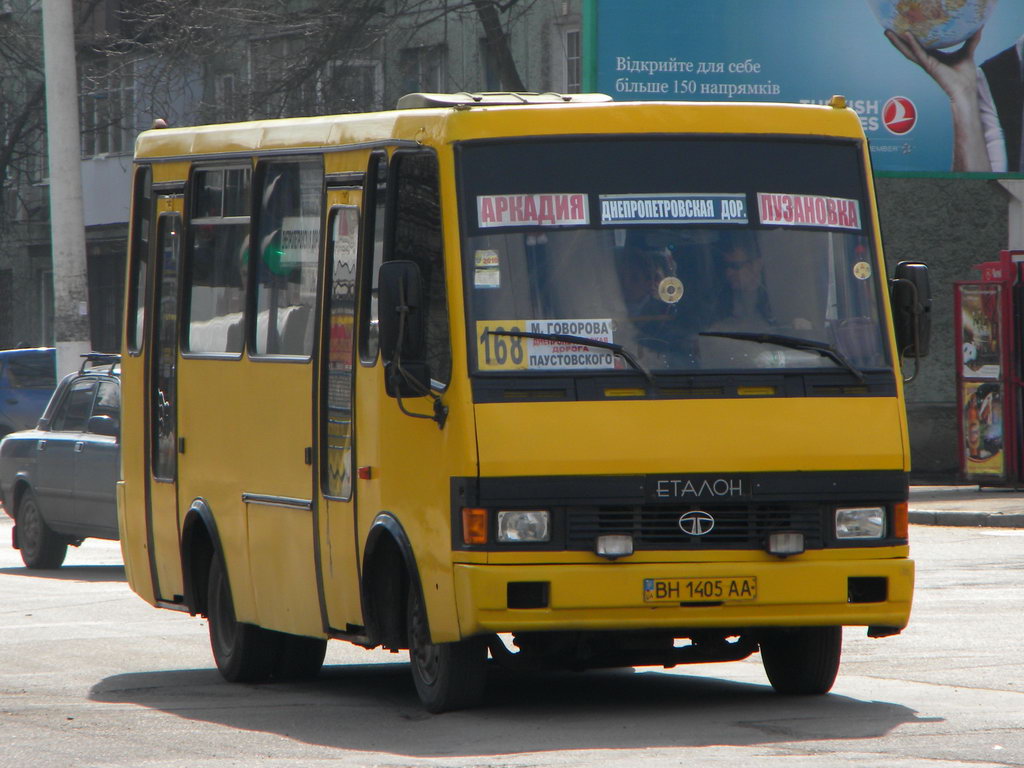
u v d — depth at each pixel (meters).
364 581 37.28
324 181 40.03
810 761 30.59
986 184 116.94
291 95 126.50
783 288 35.75
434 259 35.53
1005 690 39.50
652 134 36.03
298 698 40.88
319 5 124.12
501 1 131.88
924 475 104.75
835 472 34.88
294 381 40.56
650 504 34.16
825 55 103.06
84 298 104.44
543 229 35.25
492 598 33.56
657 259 35.41
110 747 34.28
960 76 104.00
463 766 30.81
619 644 35.84
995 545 72.19
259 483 42.12
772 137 36.50
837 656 38.16
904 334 36.66
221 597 44.62
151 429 48.16
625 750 32.09
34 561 73.88
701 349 34.97
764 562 34.47
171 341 47.06
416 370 34.41
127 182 162.75
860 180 36.81
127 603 61.28
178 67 132.25
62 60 103.75
